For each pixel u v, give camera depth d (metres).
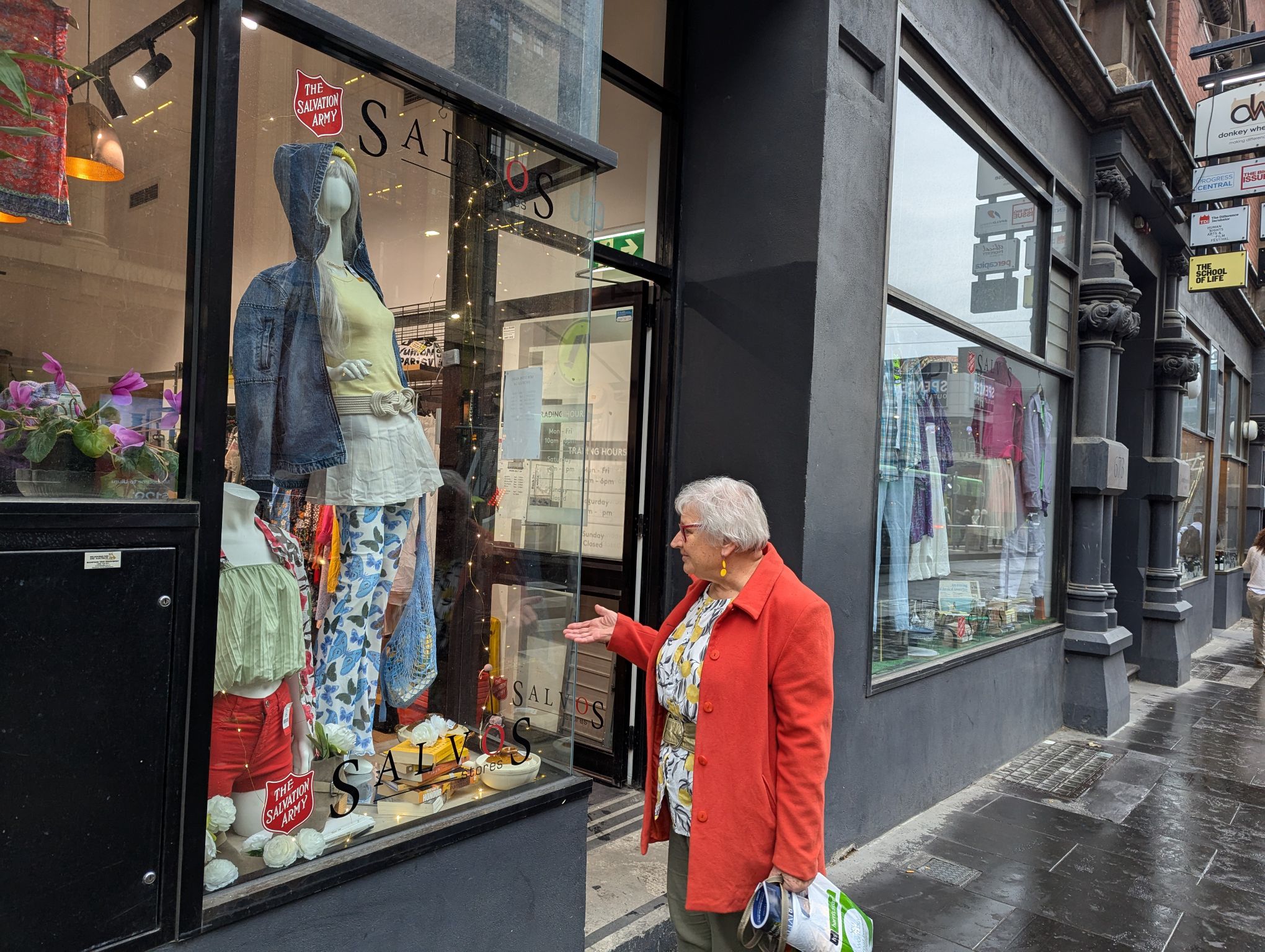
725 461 3.66
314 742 2.03
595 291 4.16
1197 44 9.82
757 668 1.92
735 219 3.67
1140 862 3.87
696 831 1.92
